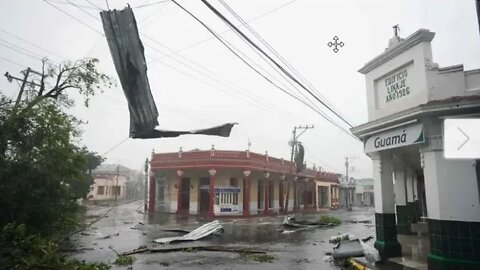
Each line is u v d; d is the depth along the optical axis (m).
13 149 10.39
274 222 26.41
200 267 10.42
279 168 38.34
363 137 12.16
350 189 69.38
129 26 6.75
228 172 33.59
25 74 15.89
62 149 10.95
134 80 6.86
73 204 11.99
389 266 9.84
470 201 8.30
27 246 8.48
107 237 17.28
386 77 11.20
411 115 9.30
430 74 9.27
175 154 34.22
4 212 9.67
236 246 14.64
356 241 11.48
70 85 12.64
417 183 20.44
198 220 27.45
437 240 8.67
